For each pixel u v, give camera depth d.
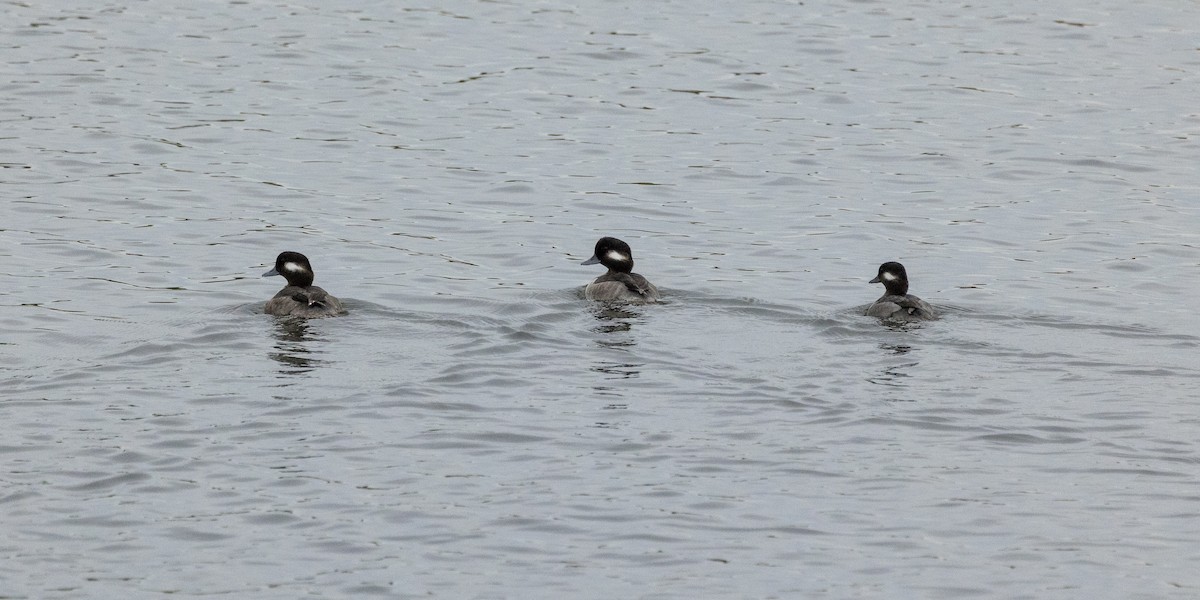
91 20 49.69
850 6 53.44
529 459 18.91
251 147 37.41
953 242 31.16
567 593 15.63
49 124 38.72
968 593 15.69
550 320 24.88
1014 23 51.44
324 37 48.34
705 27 50.34
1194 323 25.42
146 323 24.78
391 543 16.64
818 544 16.75
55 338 23.88
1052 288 27.91
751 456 19.08
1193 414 20.55
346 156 36.91
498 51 47.12
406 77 44.19
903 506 17.69
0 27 48.28
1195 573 16.08
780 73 45.19
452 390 21.25
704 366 22.45
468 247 30.41
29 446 19.00
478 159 36.88
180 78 43.50
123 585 15.66
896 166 36.88
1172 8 53.34
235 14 51.06
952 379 21.97
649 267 29.20
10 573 15.84
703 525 17.16
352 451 19.05
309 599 15.44
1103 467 18.80
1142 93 43.38
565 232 31.59
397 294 27.00
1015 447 19.42
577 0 53.72
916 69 45.88
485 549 16.53
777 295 27.30
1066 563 16.30
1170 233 31.69
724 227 32.12
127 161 35.97
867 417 20.39
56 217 31.62
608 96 42.69
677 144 38.47
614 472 18.56
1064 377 22.12
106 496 17.66
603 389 21.41
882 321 24.95
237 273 28.28
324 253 29.77
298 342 23.33
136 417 20.05
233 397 20.81
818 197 34.44
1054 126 40.25
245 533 16.83
